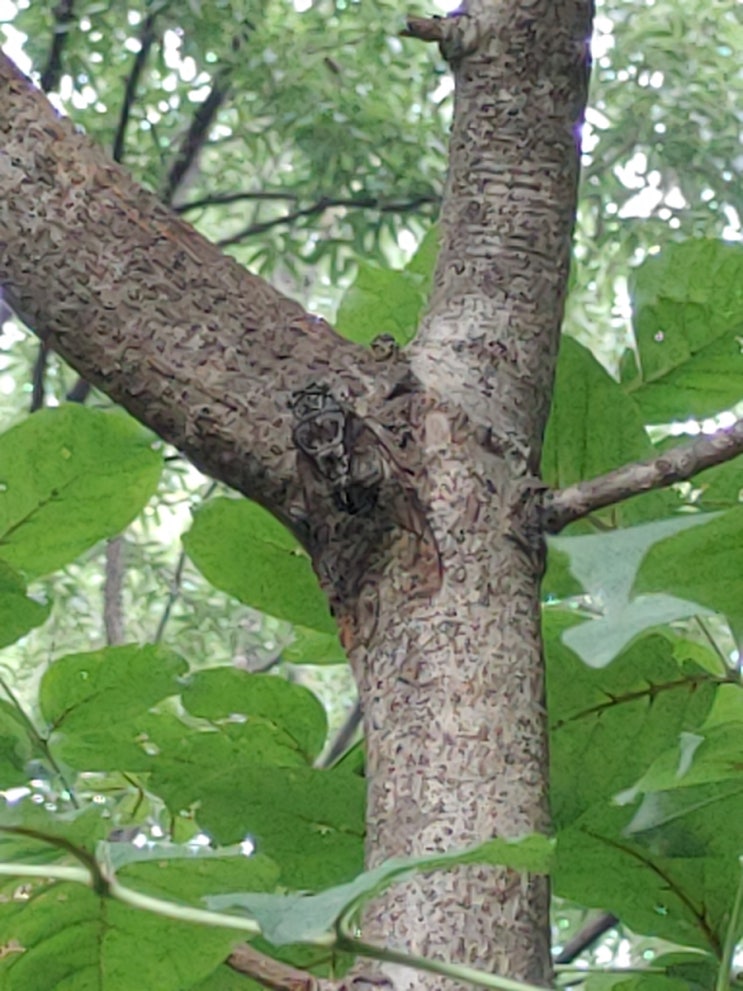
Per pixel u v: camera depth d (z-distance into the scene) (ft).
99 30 15.48
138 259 2.54
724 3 15.83
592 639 2.08
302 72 15.29
